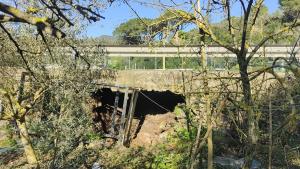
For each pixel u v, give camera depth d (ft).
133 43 62.13
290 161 31.65
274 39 21.85
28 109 48.70
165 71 60.70
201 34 24.47
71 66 49.32
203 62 24.70
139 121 76.74
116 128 75.05
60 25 39.17
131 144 69.51
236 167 42.22
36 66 47.24
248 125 19.03
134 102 68.33
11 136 63.82
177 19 25.11
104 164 55.01
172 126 64.80
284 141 19.34
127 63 64.39
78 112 48.60
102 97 75.61
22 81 48.83
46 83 47.55
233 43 22.82
